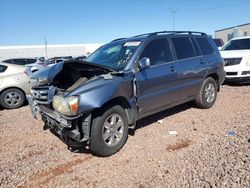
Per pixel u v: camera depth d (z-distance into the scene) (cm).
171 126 545
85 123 398
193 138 475
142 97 473
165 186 328
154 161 398
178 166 373
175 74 537
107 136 422
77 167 400
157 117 607
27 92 841
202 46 640
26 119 680
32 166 412
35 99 471
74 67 441
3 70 827
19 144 505
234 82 959
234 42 1080
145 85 475
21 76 831
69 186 352
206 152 405
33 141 516
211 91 655
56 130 442
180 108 668
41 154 454
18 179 376
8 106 822
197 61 602
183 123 560
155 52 513
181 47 578
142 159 409
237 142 425
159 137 491
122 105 452
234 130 488
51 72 431
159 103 515
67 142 422
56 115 416
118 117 436
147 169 376
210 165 362
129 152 436
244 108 637
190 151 419
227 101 720
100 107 410
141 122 578
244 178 320
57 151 462
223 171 342
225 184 314
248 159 362
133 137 497
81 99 383
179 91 555
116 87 421
